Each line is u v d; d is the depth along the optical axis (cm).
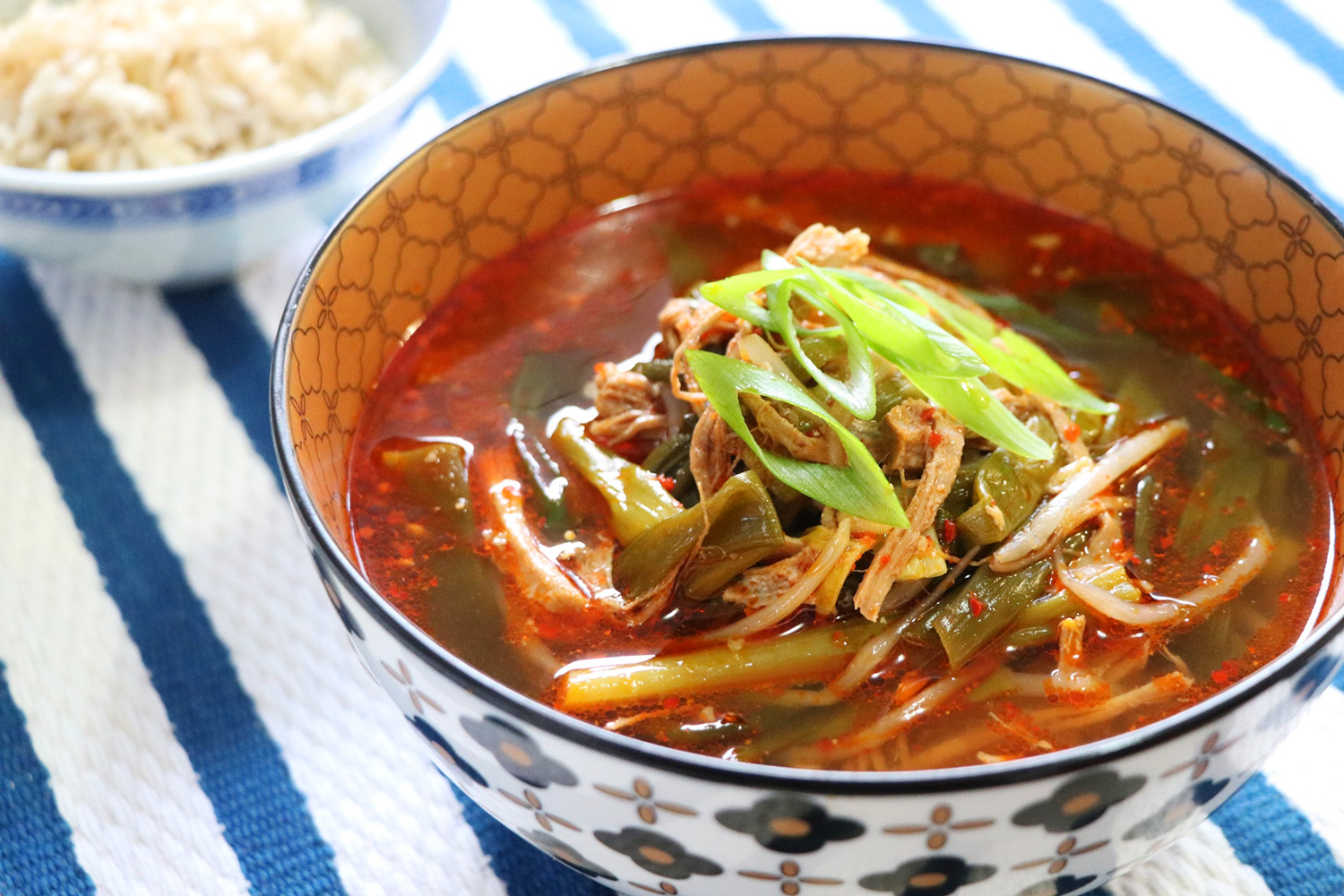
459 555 46
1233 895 45
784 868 40
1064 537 46
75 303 55
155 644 49
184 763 47
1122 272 51
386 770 47
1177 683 44
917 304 47
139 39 56
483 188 50
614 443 48
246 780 47
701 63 51
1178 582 45
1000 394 47
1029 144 51
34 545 50
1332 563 45
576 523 47
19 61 56
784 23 62
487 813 46
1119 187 51
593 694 44
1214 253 49
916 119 52
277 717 48
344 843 46
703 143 52
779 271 46
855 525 44
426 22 59
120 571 50
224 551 50
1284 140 58
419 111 59
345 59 59
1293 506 46
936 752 43
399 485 47
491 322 50
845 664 44
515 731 39
